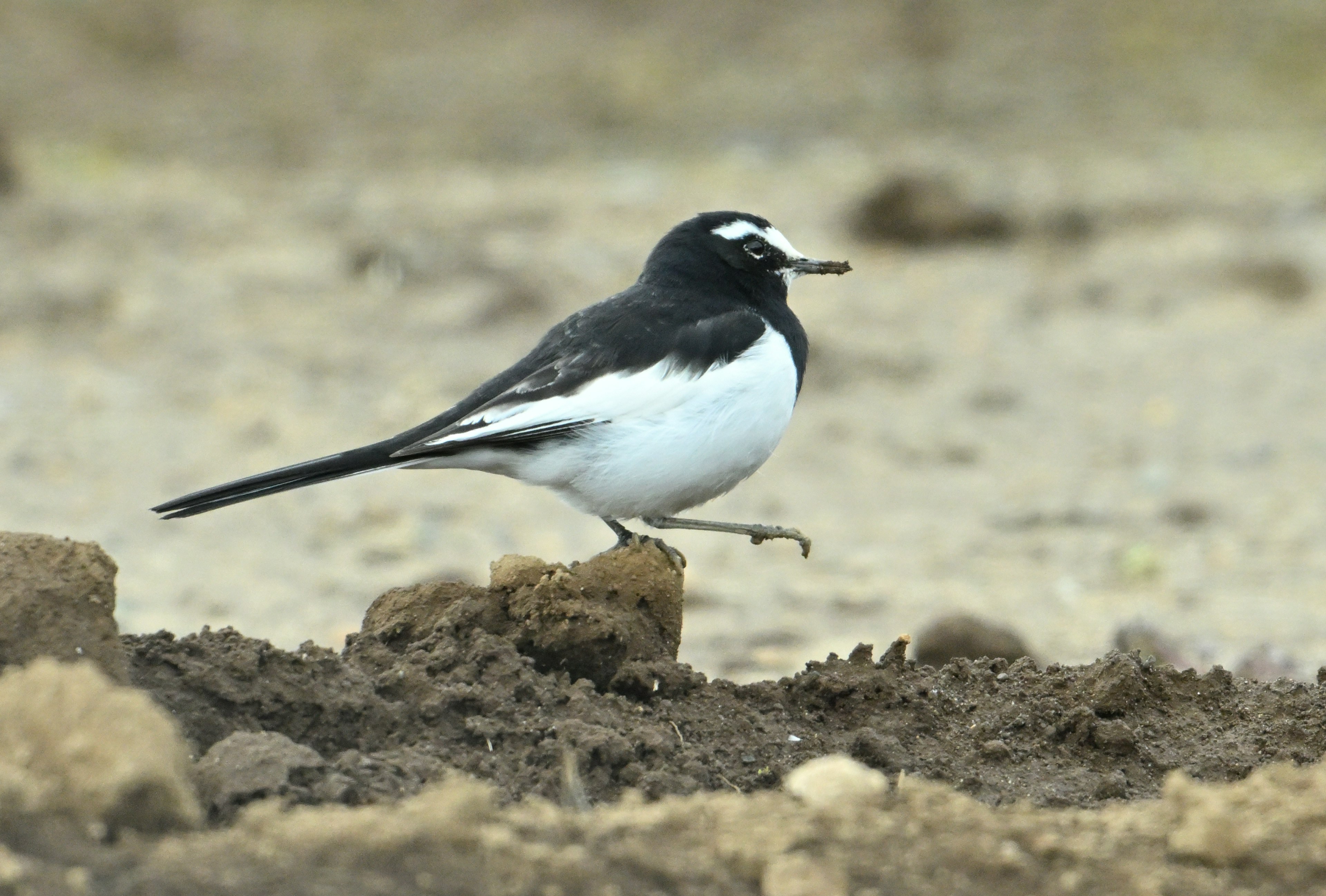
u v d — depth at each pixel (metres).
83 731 5.29
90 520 14.79
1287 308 22.89
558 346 8.39
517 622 7.39
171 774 5.33
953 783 7.02
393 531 14.65
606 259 24.33
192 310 22.27
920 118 33.56
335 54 35.88
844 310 22.53
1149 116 33.62
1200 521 15.10
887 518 15.30
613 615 7.45
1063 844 5.75
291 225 26.53
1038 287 23.70
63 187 28.19
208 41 35.72
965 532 14.88
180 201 27.73
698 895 5.29
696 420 8.17
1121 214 27.34
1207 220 26.95
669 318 8.45
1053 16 37.69
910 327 21.92
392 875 5.10
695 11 38.19
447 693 6.86
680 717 7.20
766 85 35.00
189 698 6.54
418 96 34.12
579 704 7.04
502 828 5.52
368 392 19.22
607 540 14.61
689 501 8.46
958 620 10.12
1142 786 7.16
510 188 28.89
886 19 37.62
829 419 18.52
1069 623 12.06
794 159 31.23
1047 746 7.39
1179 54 36.12
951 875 5.52
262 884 4.98
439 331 21.64
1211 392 19.52
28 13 35.59
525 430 8.08
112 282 23.17
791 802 6.09
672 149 31.91
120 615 12.07
